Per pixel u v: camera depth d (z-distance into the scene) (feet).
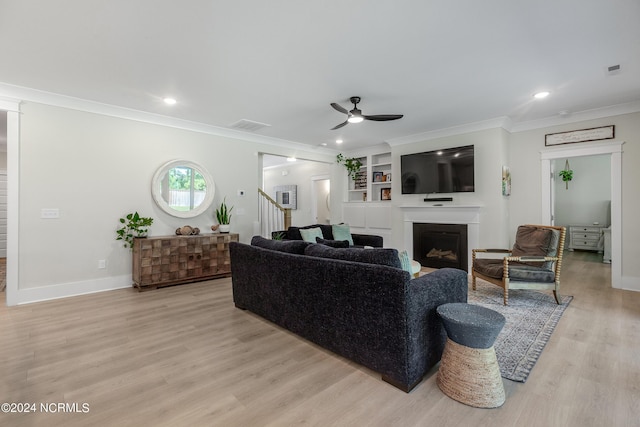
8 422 5.10
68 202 12.14
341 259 7.44
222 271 15.15
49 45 8.07
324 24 7.20
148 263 12.98
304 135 17.99
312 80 10.29
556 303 11.16
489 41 7.93
